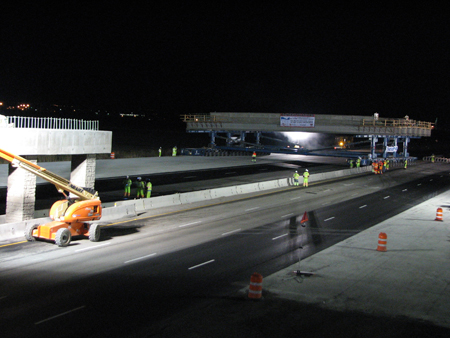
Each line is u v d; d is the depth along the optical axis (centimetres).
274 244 1786
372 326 995
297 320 1014
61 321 970
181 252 1619
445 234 2056
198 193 2922
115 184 3422
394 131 5812
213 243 1777
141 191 2844
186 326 960
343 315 1055
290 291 1218
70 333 909
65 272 1338
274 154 7525
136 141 8794
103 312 1028
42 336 892
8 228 1748
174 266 1434
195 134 11931
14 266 1388
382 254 1656
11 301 1084
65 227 1675
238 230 2041
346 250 1706
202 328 952
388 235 2003
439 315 1074
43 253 1552
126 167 4550
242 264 1481
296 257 1589
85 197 1742
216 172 4572
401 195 3419
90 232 1723
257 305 1102
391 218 2448
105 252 1591
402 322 1023
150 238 1841
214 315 1028
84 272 1342
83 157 2206
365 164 5791
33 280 1253
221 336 915
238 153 7031
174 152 6156
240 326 969
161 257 1542
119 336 901
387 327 991
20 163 1527
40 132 1908
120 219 2256
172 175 4159
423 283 1323
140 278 1298
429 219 2439
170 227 2081
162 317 1008
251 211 2570
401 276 1386
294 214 2503
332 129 5922
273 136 11650
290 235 1962
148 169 4484
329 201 3028
